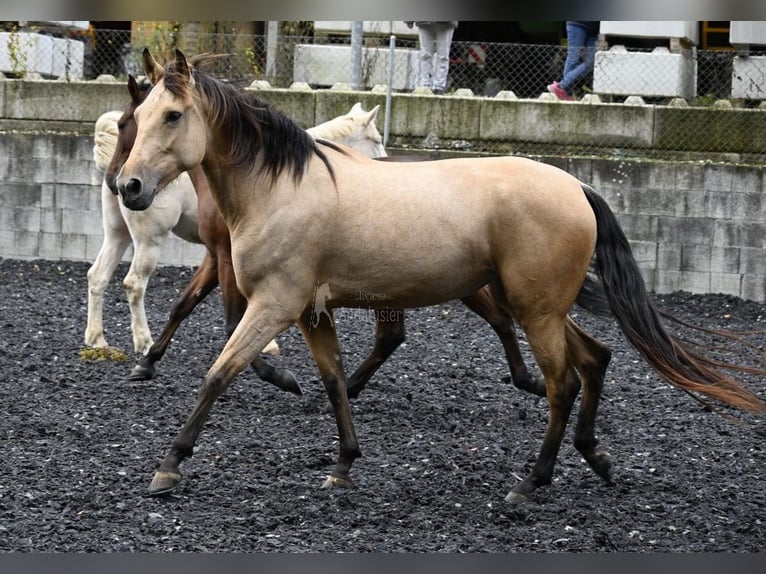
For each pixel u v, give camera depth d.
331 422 8.81
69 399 9.35
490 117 16.59
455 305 14.83
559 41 19.92
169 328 10.16
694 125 16.17
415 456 7.84
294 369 10.86
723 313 14.55
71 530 6.09
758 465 7.86
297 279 6.62
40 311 13.52
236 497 6.82
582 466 7.72
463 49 18.20
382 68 17.92
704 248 15.48
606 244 6.85
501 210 6.62
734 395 6.66
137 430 8.39
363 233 6.59
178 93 6.53
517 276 6.63
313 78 18.12
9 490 6.77
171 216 11.16
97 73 19.09
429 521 6.43
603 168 15.66
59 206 16.72
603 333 13.32
